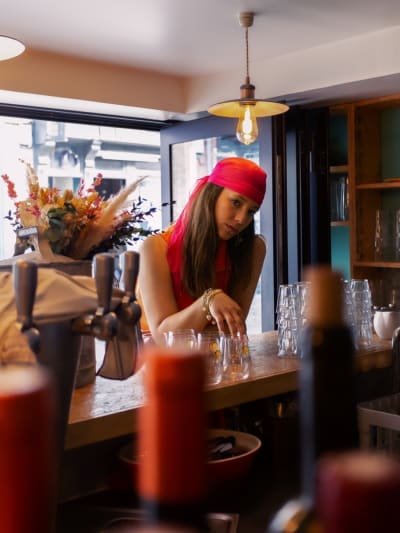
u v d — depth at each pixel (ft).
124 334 3.45
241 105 10.05
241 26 10.39
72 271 4.73
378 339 7.02
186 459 1.15
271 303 12.60
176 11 9.66
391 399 4.59
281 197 12.63
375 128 13.26
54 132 16.10
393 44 10.63
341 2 9.35
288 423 4.68
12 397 0.97
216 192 6.98
